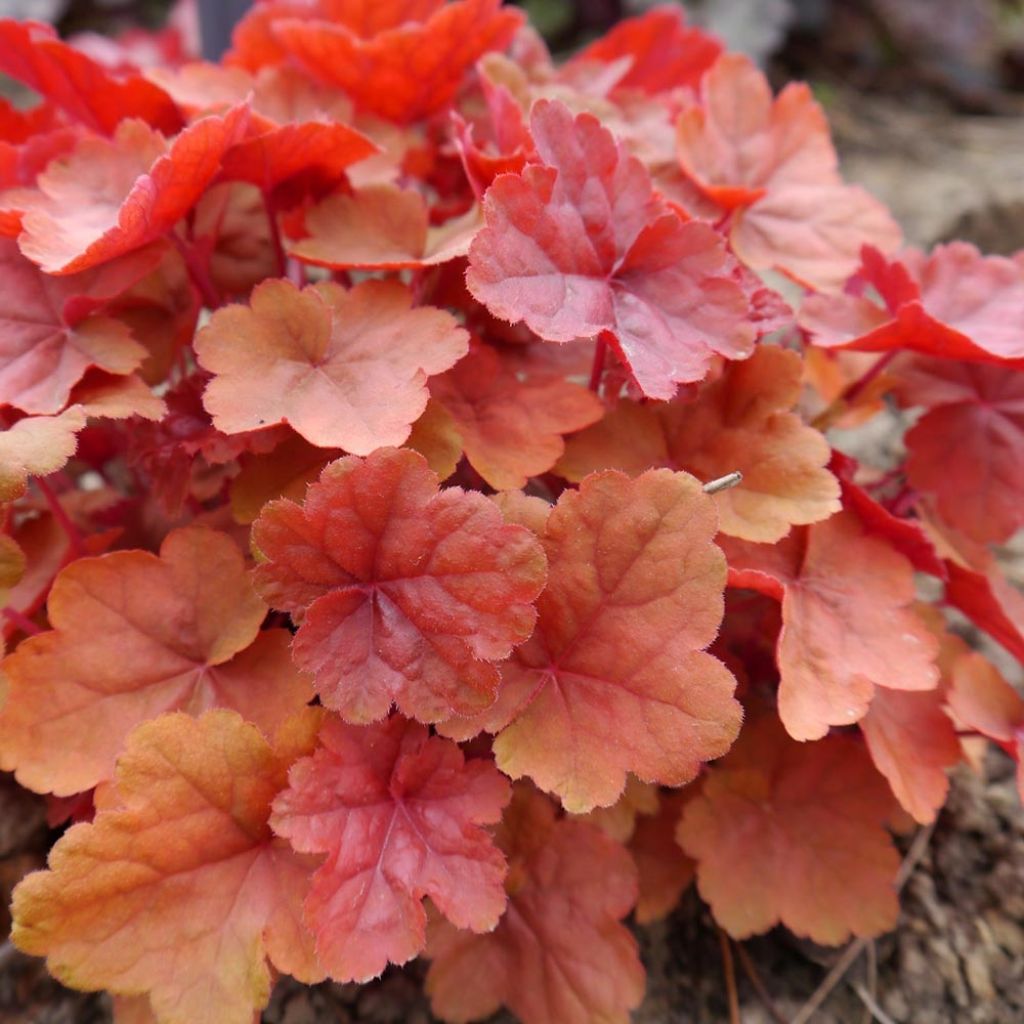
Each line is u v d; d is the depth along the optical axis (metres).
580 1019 0.49
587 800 0.46
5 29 0.53
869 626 0.49
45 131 0.57
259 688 0.48
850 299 0.53
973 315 0.53
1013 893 0.54
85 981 0.45
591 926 0.50
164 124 0.56
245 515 0.48
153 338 0.53
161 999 0.45
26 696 0.47
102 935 0.45
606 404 0.51
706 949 0.54
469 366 0.51
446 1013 0.50
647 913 0.52
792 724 0.47
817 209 0.55
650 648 0.46
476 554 0.45
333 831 0.46
